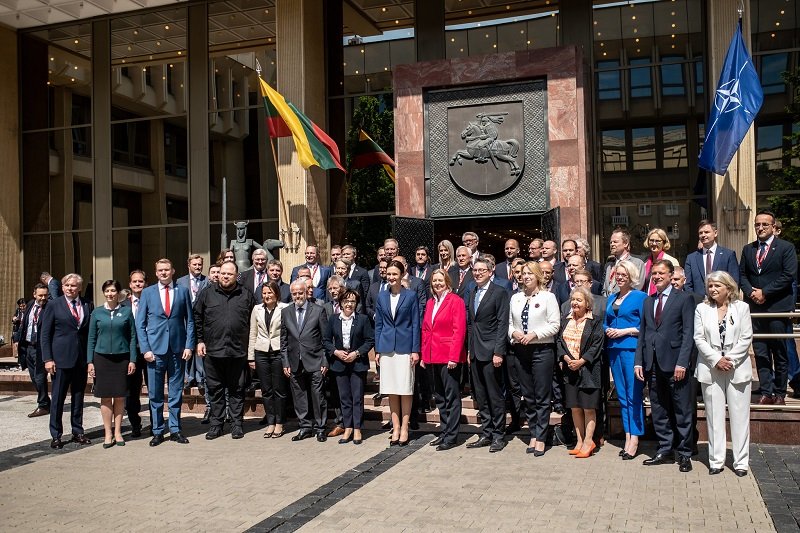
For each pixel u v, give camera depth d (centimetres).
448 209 1414
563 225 1332
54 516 608
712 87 1311
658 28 1430
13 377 1379
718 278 708
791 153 1313
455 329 835
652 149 1419
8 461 823
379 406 1026
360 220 1590
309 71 1568
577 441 839
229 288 940
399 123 1445
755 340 870
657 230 851
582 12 1470
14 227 1864
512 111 1386
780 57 1327
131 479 727
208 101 1708
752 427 831
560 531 539
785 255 865
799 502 604
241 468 762
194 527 571
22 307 1420
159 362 908
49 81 1870
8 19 1819
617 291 833
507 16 1523
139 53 1781
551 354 802
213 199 1692
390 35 1598
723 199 1284
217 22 1711
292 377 914
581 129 1334
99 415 1137
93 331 890
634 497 625
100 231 1802
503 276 1039
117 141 1797
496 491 650
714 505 599
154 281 1745
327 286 1001
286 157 1534
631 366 774
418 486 672
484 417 841
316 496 645
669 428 755
